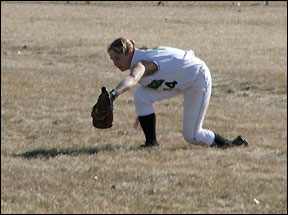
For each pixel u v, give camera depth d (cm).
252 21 9519
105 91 1683
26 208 1581
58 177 1919
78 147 2452
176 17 10062
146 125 2384
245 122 3312
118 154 2284
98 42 7469
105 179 1916
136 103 2370
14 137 2719
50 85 4400
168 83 2228
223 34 8281
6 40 7606
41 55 6725
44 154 2306
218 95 4481
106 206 1633
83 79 4903
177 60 2197
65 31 8419
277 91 4666
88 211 1575
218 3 12119
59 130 2888
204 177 1972
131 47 2147
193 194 1792
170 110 3591
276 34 8300
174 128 3006
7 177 1898
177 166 2123
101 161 2164
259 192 1845
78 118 3212
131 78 1764
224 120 3350
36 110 3425
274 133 2977
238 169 2119
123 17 10025
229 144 2481
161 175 1975
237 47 7175
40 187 1798
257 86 4812
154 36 8094
